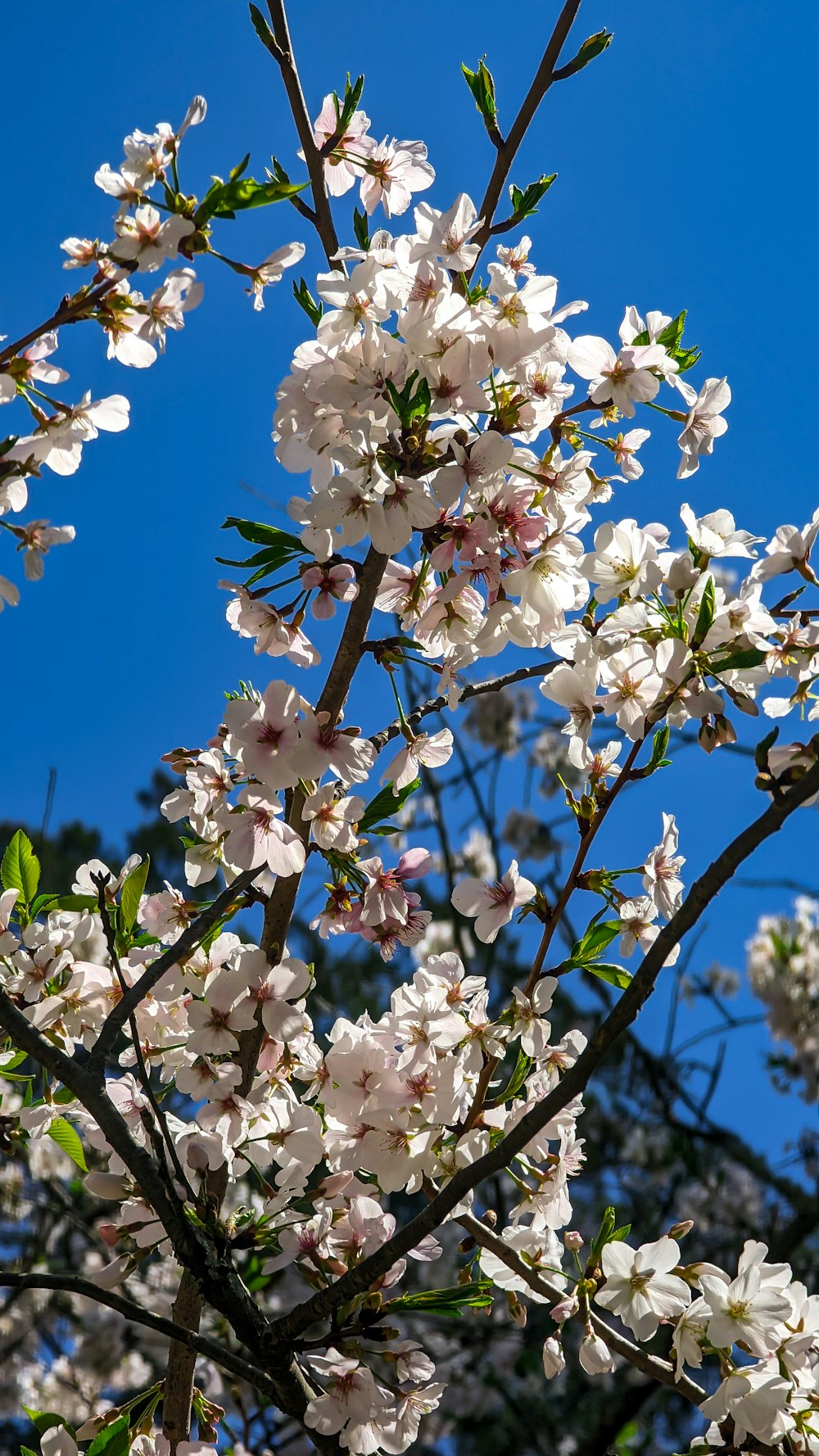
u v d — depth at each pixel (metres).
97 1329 2.22
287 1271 2.04
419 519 1.14
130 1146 1.13
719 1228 2.81
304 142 1.21
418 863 1.22
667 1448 2.56
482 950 2.90
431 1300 1.17
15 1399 2.25
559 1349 1.16
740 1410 1.11
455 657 1.20
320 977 2.70
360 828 1.21
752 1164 2.44
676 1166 2.83
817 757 1.08
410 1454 2.47
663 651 1.15
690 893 1.08
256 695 1.21
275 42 1.21
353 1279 1.12
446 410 1.15
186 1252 1.12
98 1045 1.15
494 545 1.17
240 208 1.12
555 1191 1.21
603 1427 2.09
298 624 1.19
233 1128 1.19
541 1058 1.21
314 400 1.16
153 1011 1.25
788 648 1.17
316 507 1.15
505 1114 1.20
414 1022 1.20
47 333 1.17
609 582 1.16
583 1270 1.16
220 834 1.25
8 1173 2.40
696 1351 1.12
